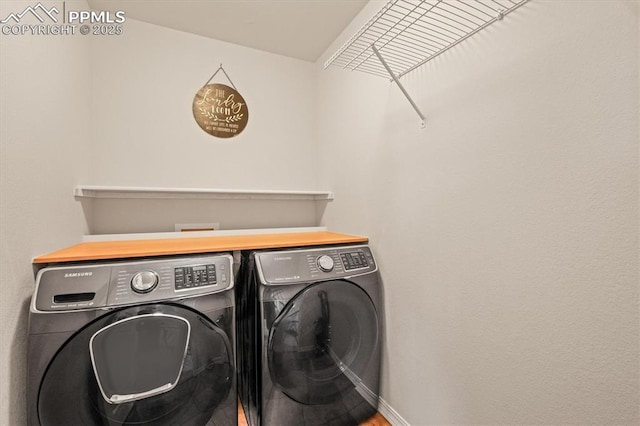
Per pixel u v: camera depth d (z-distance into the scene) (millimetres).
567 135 805
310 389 1400
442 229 1240
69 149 1394
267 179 2301
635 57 675
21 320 963
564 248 821
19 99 945
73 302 1025
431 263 1303
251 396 1408
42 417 965
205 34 2066
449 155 1197
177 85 2004
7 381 888
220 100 2135
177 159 1998
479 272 1080
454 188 1177
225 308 1249
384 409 1612
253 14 1848
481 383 1080
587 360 776
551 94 840
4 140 868
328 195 2260
